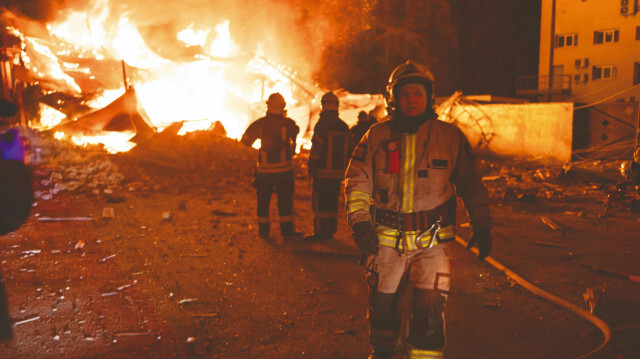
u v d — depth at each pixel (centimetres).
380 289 285
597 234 723
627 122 1958
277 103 650
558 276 530
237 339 375
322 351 357
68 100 1709
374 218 288
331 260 586
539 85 3678
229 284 495
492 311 433
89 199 926
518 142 1906
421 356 272
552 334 387
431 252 278
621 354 344
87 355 344
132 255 587
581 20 3650
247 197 1017
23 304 431
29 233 675
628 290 486
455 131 281
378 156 281
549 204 991
